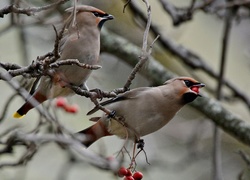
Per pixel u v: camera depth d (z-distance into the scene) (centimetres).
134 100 840
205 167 1474
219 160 1131
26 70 717
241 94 1291
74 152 1045
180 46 1286
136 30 1347
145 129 845
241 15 1240
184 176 1452
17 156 1135
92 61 879
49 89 831
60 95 851
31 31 1159
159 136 1405
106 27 1347
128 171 788
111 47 1231
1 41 1380
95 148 1061
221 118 1177
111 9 1342
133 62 1226
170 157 1384
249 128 1166
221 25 1593
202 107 1189
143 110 839
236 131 1166
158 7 1515
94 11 889
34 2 1052
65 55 865
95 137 833
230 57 1599
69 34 875
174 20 1160
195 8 1158
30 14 723
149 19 704
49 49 1305
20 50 1181
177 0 1509
